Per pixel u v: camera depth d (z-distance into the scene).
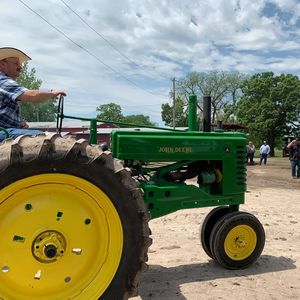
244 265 5.04
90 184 3.24
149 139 4.73
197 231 6.92
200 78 59.16
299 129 56.47
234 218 4.98
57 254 3.23
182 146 4.89
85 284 3.28
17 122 3.89
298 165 18.31
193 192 4.96
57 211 3.22
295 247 6.04
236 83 59.22
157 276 4.82
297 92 55.25
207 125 5.29
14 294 3.14
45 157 3.08
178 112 60.31
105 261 3.32
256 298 4.22
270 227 7.28
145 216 3.38
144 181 4.87
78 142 3.21
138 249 3.36
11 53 4.06
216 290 4.42
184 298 4.22
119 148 4.62
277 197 11.57
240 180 5.23
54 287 3.23
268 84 56.84
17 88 3.71
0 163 2.99
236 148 5.19
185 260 5.41
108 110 82.38
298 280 4.72
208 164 5.26
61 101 4.23
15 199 3.12
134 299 4.19
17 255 3.15
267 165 28.72
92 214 3.30
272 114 55.34
